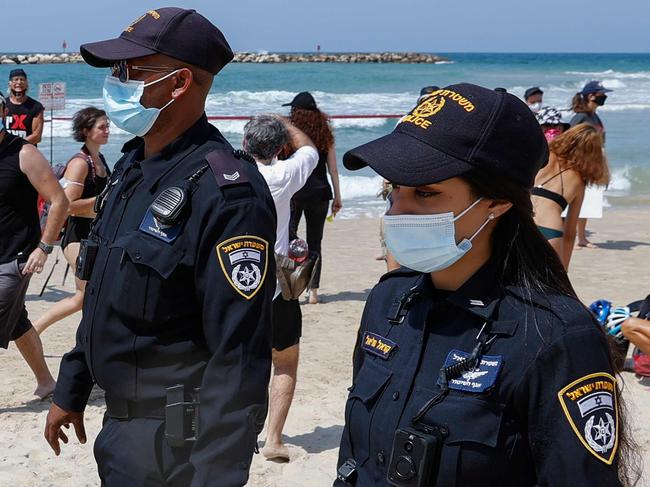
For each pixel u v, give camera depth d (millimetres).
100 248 2564
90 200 5668
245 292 2363
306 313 7590
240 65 86062
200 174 2451
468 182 1770
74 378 2826
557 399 1675
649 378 5699
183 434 2396
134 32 2557
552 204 5250
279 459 4449
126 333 2449
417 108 1859
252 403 2342
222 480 2275
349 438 1952
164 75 2527
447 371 1768
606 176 5355
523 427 1724
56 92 10805
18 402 5188
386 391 1864
